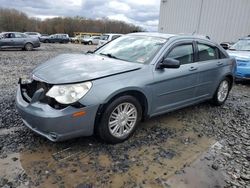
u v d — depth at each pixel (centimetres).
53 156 278
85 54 402
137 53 365
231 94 620
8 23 6178
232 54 750
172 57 365
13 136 316
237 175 266
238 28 1511
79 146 301
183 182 249
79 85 269
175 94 371
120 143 316
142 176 254
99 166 265
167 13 1908
